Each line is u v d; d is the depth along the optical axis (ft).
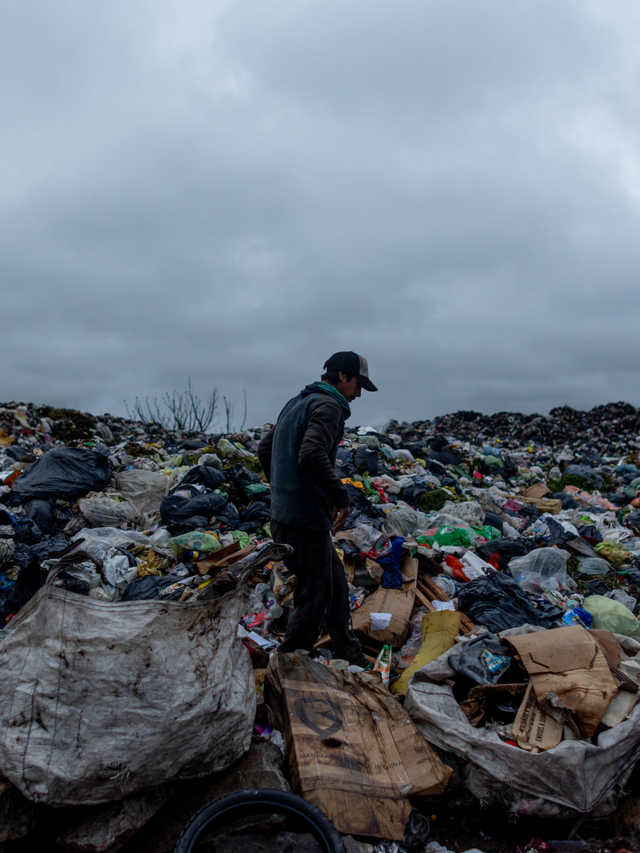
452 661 9.09
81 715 6.05
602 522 25.29
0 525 16.61
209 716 6.69
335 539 14.25
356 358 9.96
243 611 7.49
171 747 6.43
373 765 7.53
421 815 7.25
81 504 18.45
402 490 25.16
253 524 18.60
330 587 9.52
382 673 10.12
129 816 6.25
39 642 6.18
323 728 7.88
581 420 81.66
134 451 30.83
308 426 9.03
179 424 62.08
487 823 7.66
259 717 8.57
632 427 74.08
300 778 7.09
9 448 27.71
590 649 8.52
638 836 7.25
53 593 6.19
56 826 6.28
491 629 11.76
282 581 12.66
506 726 7.98
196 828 6.25
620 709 8.02
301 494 9.23
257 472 26.86
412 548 14.07
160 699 6.30
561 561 16.02
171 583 14.38
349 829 6.77
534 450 58.34
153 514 19.58
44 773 5.90
